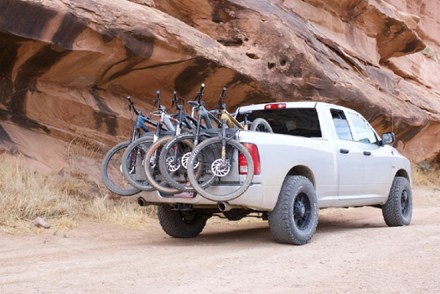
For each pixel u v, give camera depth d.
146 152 6.25
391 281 4.18
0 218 6.65
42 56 8.12
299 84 11.82
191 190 6.00
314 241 6.61
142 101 10.33
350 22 19.30
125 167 6.38
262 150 6.00
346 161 7.45
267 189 5.98
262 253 5.68
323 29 17.80
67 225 7.05
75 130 9.34
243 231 8.02
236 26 11.75
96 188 8.77
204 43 9.85
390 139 8.36
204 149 6.05
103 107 9.55
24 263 5.07
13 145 8.30
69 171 8.74
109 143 9.76
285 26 12.18
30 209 7.06
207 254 5.64
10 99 8.59
